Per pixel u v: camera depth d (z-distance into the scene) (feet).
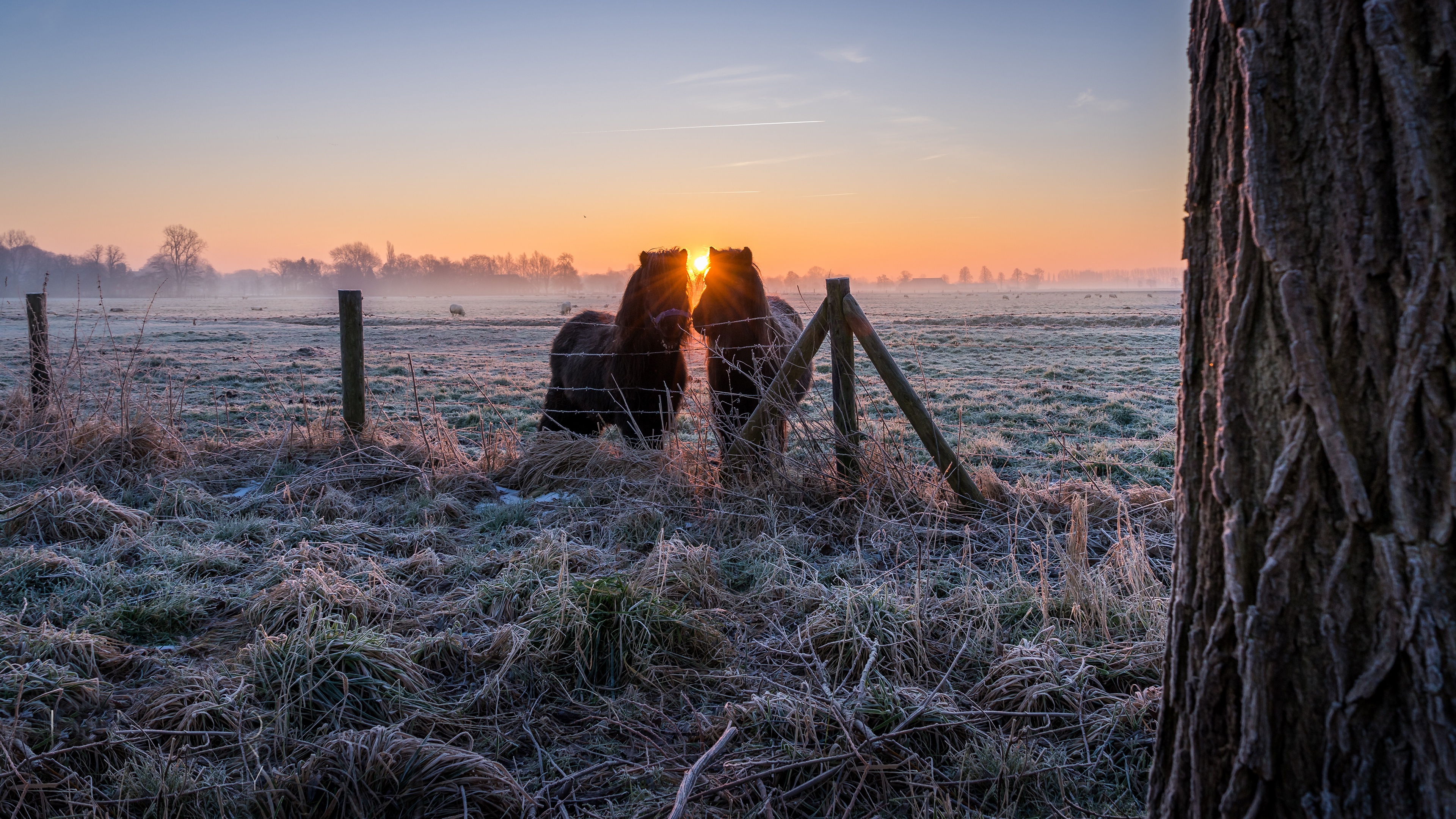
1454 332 3.73
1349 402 4.05
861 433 16.03
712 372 17.63
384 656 8.85
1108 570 11.69
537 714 8.57
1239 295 4.42
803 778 7.44
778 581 12.06
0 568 11.49
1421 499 3.85
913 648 9.67
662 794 7.24
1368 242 3.91
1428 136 3.75
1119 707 8.22
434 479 17.69
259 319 142.61
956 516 14.78
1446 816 3.83
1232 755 4.61
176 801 6.77
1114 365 54.85
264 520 14.67
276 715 7.80
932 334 89.66
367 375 49.34
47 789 6.81
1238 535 4.51
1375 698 4.05
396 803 6.95
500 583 11.34
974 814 6.89
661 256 17.74
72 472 17.29
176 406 28.76
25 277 362.74
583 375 20.45
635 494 16.34
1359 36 3.87
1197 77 4.76
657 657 9.49
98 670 8.85
